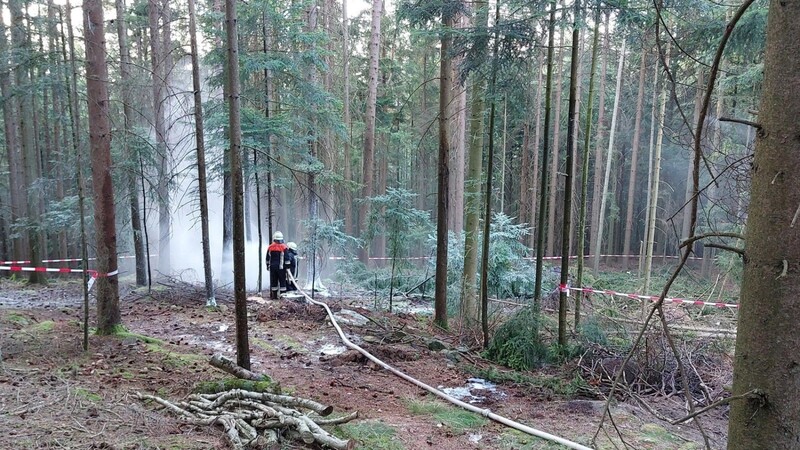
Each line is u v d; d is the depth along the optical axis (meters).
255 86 11.56
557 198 24.66
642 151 23.75
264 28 10.65
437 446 4.48
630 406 5.84
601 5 5.95
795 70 1.41
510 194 26.00
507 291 11.91
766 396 1.49
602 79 19.78
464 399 5.89
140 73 12.72
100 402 4.38
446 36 7.36
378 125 22.58
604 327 8.41
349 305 11.12
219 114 10.87
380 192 23.62
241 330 5.29
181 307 9.88
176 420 4.23
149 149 10.85
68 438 3.51
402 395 5.82
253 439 3.78
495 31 6.48
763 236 1.49
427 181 26.52
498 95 6.92
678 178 21.30
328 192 15.29
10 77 13.59
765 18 5.77
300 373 6.28
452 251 11.91
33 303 10.21
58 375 5.07
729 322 10.52
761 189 1.50
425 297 13.07
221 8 11.66
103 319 6.85
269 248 11.12
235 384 4.73
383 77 22.80
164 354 6.33
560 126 23.55
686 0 5.64
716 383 6.44
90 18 6.36
